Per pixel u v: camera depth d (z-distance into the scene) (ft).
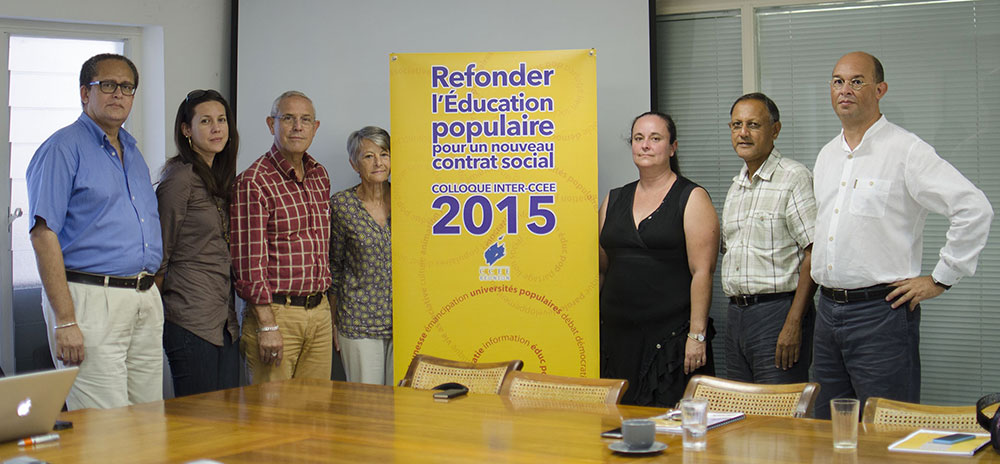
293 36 17.21
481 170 15.02
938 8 15.52
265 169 14.34
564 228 14.87
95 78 12.55
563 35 16.48
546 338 14.93
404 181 15.11
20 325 16.31
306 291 14.44
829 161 12.75
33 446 7.89
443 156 15.08
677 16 16.84
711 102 16.67
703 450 7.50
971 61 15.37
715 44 16.63
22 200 16.43
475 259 15.06
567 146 14.83
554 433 8.29
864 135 12.32
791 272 13.46
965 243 11.58
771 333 13.46
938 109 15.53
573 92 14.82
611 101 16.30
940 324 15.53
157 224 13.29
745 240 13.64
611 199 14.92
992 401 7.94
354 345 15.26
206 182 13.73
